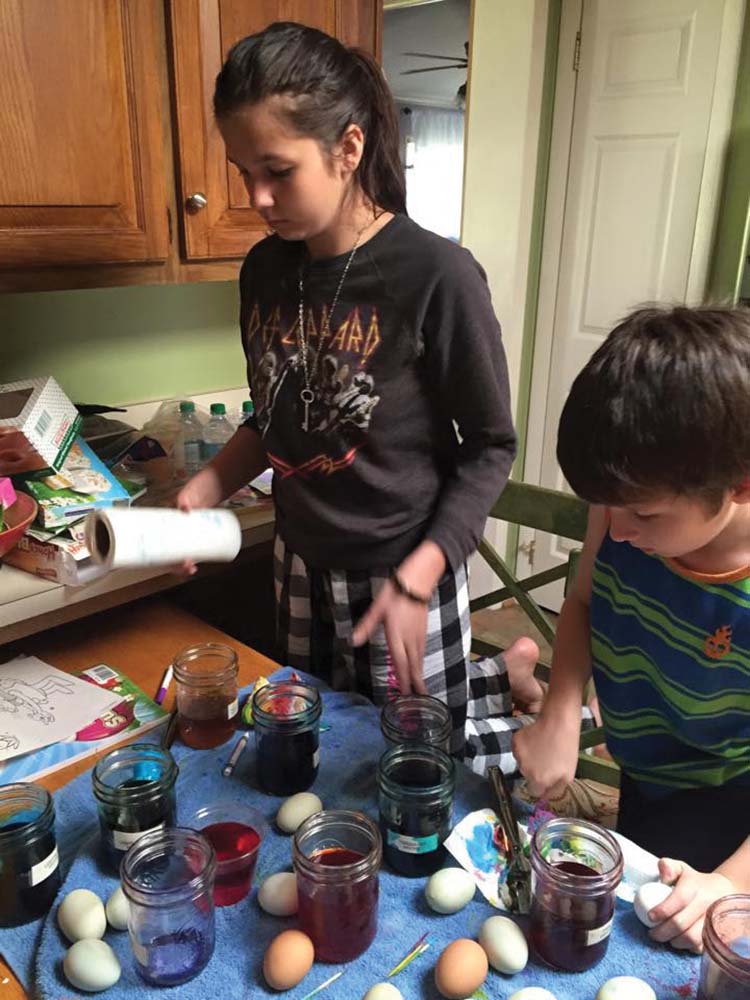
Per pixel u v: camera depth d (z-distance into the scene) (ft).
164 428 5.91
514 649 5.37
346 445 3.79
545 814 3.06
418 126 26.73
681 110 7.88
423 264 3.53
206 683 3.47
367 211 3.60
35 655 4.25
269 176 3.27
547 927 2.41
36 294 5.44
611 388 2.20
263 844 2.88
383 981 2.39
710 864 3.30
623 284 8.71
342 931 2.41
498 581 10.28
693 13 7.57
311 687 3.32
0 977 2.45
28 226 4.04
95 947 2.39
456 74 20.66
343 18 5.04
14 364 5.47
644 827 3.50
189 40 4.34
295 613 4.29
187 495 4.25
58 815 3.05
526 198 8.85
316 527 4.00
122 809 2.65
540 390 9.71
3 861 2.52
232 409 6.65
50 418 4.45
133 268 4.55
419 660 3.44
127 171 4.33
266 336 3.95
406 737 3.12
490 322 3.62
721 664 2.88
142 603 4.78
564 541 9.89
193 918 2.38
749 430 2.17
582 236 8.88
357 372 3.70
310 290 3.74
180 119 4.44
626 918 2.60
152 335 6.11
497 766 3.54
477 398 3.66
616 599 3.17
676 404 2.13
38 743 3.48
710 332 2.21
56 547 4.14
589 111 8.48
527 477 10.19
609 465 2.21
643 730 3.37
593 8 8.15
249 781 3.22
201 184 4.64
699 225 8.09
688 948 2.47
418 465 3.86
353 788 3.15
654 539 2.48
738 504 2.46
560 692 3.37
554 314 9.37
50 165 4.02
